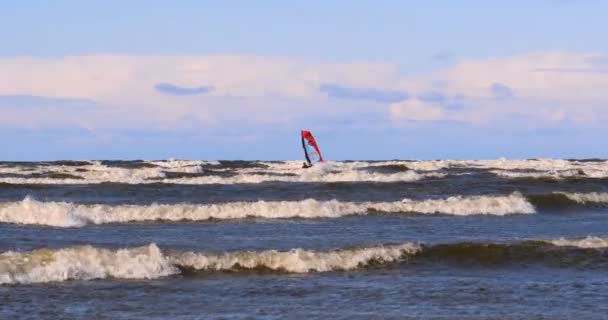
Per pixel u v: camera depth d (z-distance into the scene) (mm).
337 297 77312
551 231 125375
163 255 89438
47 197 160500
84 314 69438
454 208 150625
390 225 128000
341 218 137125
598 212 160250
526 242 103750
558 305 75312
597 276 89125
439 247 98188
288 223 128625
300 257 91625
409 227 126000
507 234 120250
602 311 73062
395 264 93688
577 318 70500
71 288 78438
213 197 161000
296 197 163250
